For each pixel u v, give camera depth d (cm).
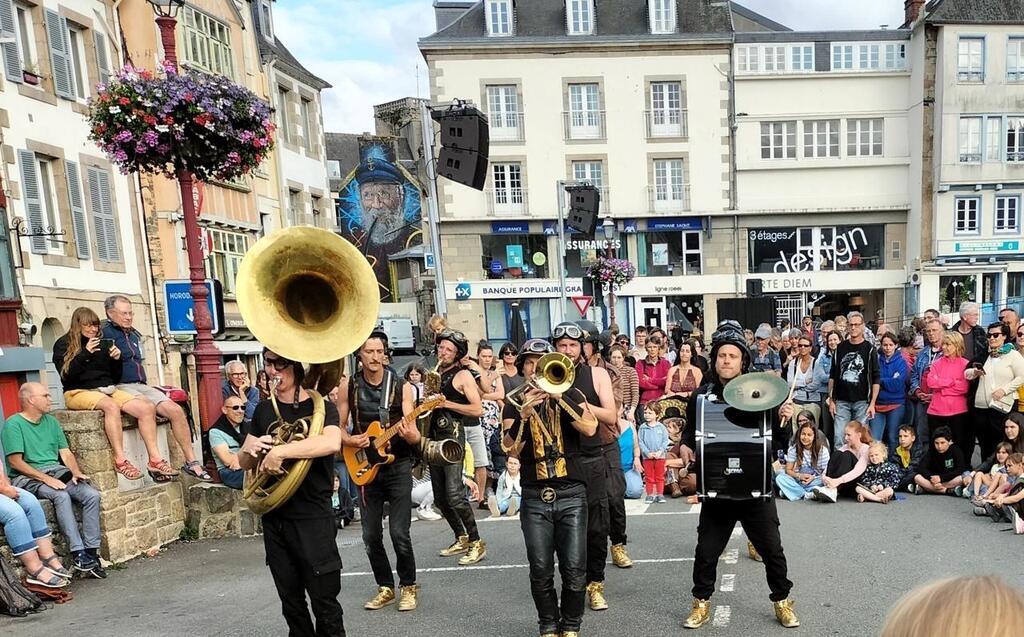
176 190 1527
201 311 755
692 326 2611
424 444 455
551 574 383
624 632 416
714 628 415
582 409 373
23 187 1182
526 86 2533
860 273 2622
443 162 917
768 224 2614
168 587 534
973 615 93
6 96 1164
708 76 2564
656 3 2542
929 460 739
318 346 340
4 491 506
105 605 496
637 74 2553
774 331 1136
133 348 686
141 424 641
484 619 445
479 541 577
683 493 796
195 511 686
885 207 2588
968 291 2548
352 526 746
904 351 921
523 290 2578
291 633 363
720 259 2616
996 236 2516
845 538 585
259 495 341
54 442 572
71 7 1327
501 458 839
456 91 2517
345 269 353
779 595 411
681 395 852
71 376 613
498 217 2552
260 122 756
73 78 1327
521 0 2588
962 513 648
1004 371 703
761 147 2588
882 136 2594
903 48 2558
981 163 2480
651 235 2628
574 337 438
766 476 384
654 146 2575
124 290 1415
